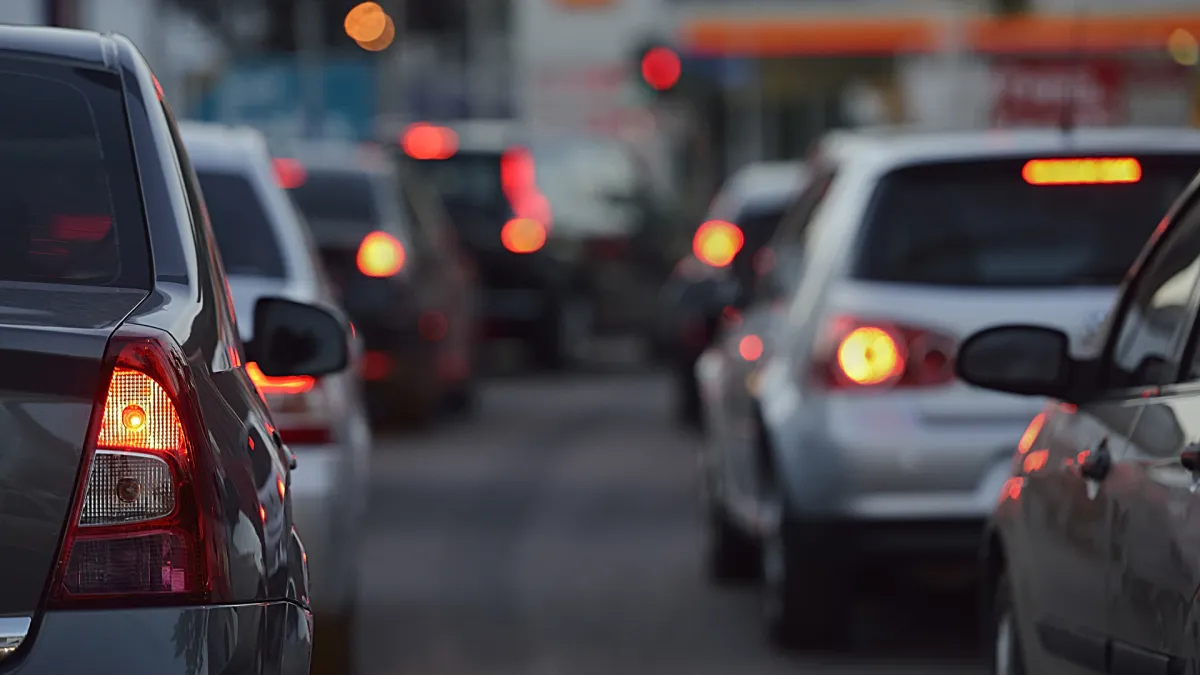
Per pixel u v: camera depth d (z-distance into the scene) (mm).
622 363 47250
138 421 7688
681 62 55094
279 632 8086
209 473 7789
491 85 94375
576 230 45562
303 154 33219
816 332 16359
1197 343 9656
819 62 82750
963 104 59312
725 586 20438
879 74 82562
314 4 77375
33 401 7602
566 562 21797
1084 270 16172
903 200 16547
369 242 31797
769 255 20234
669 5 83312
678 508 25594
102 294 8297
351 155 33469
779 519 16297
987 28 71125
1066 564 10500
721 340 22469
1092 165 16438
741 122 85625
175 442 7723
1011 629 11789
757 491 17984
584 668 16578
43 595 7543
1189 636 8641
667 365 46312
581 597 19812
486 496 26578
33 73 9125
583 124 93438
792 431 16125
